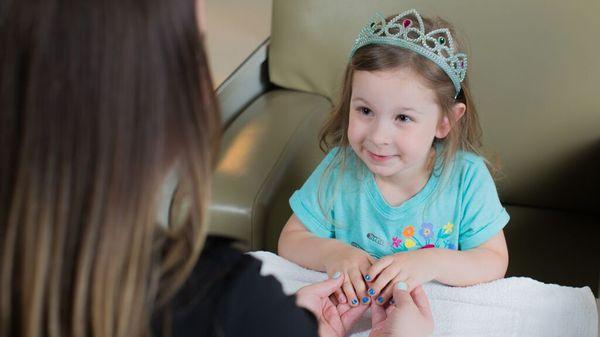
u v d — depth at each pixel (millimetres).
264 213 1213
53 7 446
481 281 1033
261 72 1583
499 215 1079
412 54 973
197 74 492
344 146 1123
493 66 1353
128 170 466
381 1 1431
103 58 452
